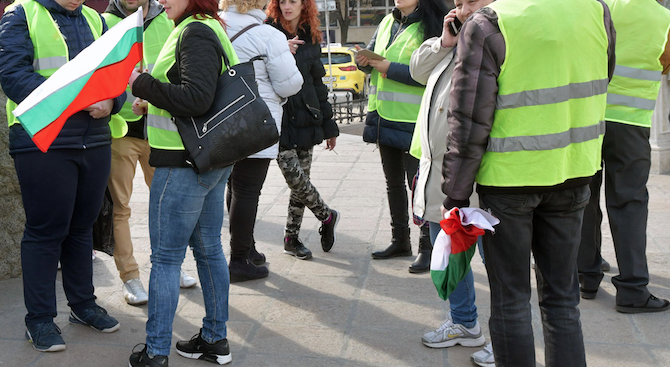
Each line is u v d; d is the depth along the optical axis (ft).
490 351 9.47
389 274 13.55
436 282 7.92
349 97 43.73
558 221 7.69
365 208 19.12
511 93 7.13
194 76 7.94
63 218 9.80
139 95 8.04
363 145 31.76
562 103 7.20
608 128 11.34
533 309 11.55
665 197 19.69
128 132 11.71
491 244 7.64
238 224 12.82
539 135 7.19
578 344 7.75
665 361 9.66
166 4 8.44
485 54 7.02
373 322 11.13
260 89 11.69
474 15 7.23
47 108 7.80
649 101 11.34
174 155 8.47
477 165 7.36
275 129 8.57
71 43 9.81
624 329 10.78
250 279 13.12
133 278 12.01
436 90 9.20
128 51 8.17
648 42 11.11
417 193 9.61
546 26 6.99
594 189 11.75
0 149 12.59
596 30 7.36
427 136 9.25
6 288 12.60
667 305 11.50
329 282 13.08
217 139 8.20
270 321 11.19
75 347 10.12
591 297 12.09
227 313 9.62
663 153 23.07
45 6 9.57
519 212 7.43
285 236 14.71
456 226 7.52
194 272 13.65
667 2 22.50
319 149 30.40
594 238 11.85
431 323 11.07
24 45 9.34
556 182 7.30
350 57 60.29
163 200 8.62
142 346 10.16
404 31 13.25
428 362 9.70
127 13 11.82
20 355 9.80
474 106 7.13
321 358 9.83
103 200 11.33
